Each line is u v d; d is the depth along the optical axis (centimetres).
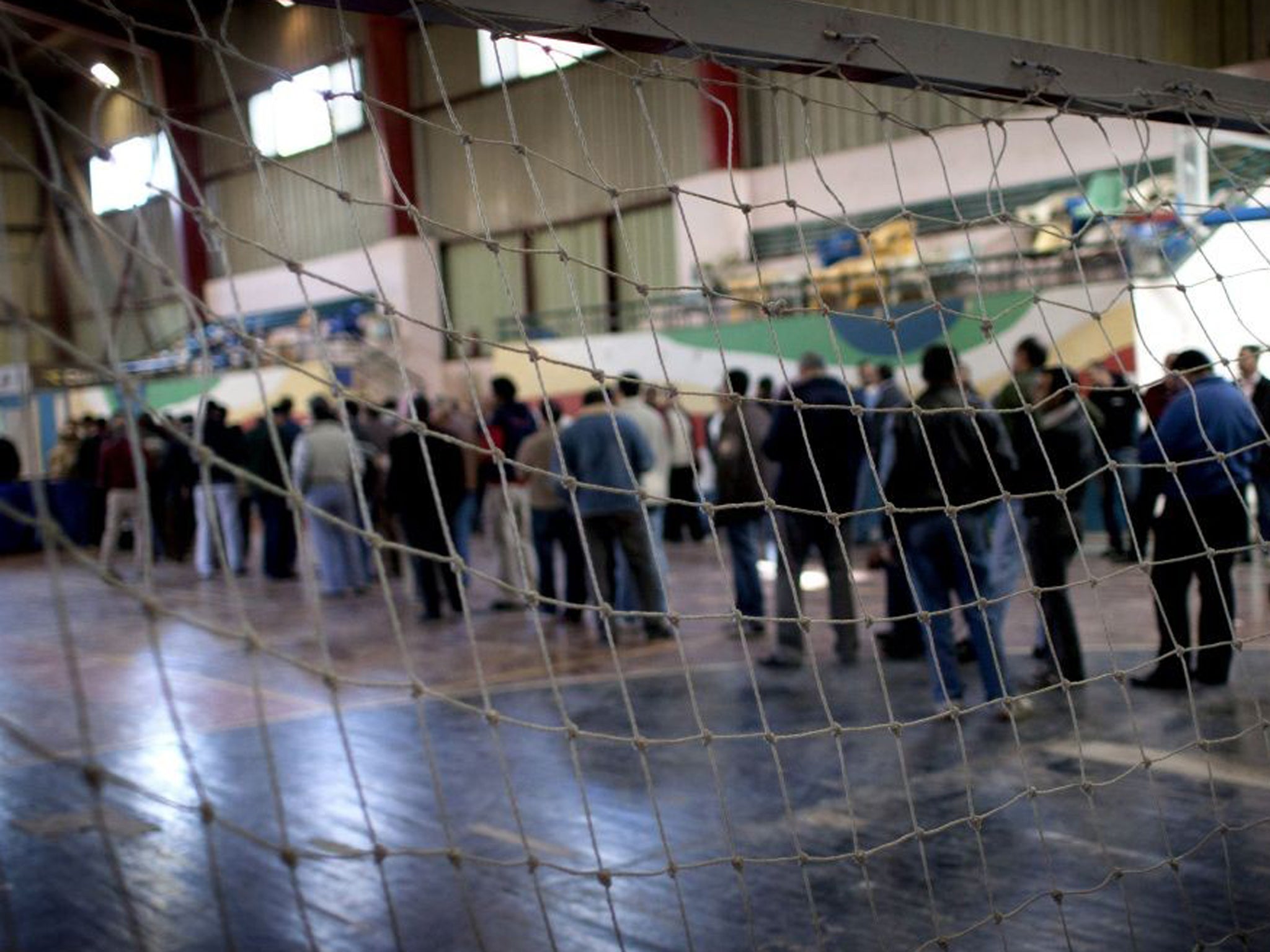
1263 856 364
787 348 1345
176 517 1409
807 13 230
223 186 2338
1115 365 1065
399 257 2148
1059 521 543
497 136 2123
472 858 169
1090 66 272
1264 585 812
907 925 327
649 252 1956
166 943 336
